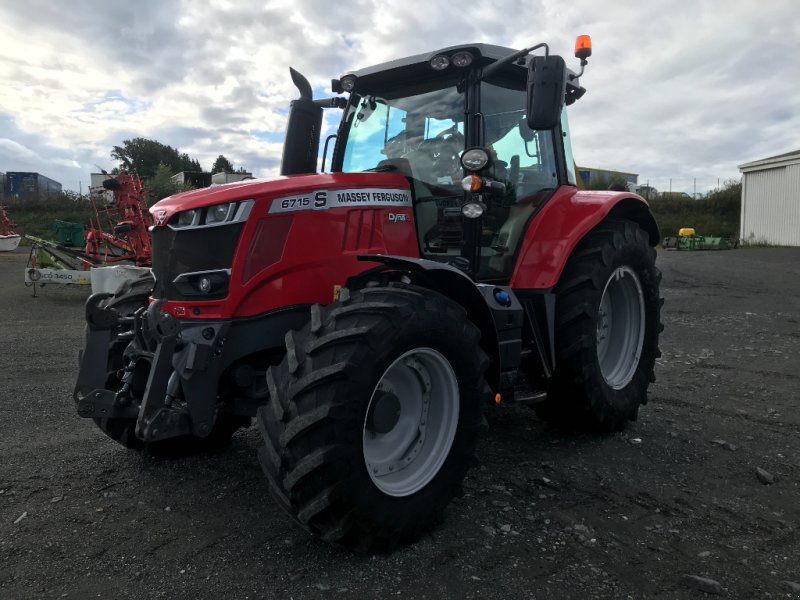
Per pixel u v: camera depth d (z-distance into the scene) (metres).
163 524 2.75
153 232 3.07
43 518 2.80
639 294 4.12
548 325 3.56
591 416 3.70
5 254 21.78
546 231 3.70
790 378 5.13
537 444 3.72
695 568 2.37
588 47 3.63
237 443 3.82
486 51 3.42
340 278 2.98
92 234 11.49
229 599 2.17
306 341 2.45
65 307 10.04
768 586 2.25
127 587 2.25
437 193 3.44
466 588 2.23
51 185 46.28
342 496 2.29
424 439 2.71
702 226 30.11
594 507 2.88
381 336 2.40
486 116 3.56
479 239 3.45
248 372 2.85
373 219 3.13
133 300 3.53
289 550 2.51
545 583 2.26
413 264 2.66
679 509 2.86
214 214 2.82
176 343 2.71
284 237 2.84
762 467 3.35
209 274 2.77
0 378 5.39
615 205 4.17
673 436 3.84
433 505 2.60
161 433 2.61
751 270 14.28
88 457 3.56
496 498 2.97
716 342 6.65
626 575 2.32
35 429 4.04
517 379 3.53
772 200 24.61
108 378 3.20
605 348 4.11
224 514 2.85
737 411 4.30
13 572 2.36
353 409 2.30
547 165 4.03
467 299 2.97
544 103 2.99
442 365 2.70
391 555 2.46
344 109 3.97
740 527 2.70
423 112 3.60
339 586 2.25
